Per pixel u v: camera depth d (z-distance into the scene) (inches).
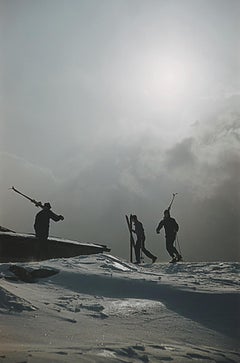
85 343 218.4
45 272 386.3
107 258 484.4
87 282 370.6
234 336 266.4
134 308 305.3
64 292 340.8
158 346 225.5
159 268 537.0
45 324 246.2
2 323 236.8
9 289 309.9
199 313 307.1
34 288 340.2
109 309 297.9
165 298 336.8
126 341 231.6
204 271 494.9
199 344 247.1
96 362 180.1
